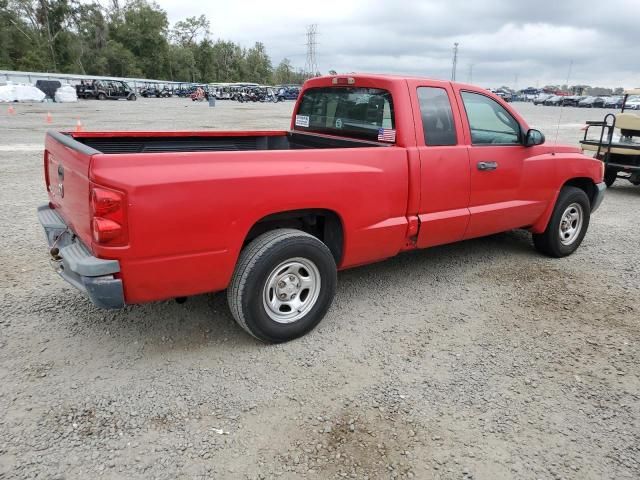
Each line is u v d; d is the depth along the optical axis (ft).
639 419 10.00
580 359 12.09
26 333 12.42
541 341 12.89
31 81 171.83
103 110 107.14
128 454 8.63
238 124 77.66
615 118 32.73
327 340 12.66
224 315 13.69
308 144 17.38
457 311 14.48
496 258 18.98
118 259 9.64
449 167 14.53
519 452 8.99
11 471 8.14
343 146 15.62
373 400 10.31
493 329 13.47
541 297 15.55
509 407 10.22
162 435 9.12
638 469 8.69
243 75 472.03
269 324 11.84
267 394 10.41
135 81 236.43
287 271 11.95
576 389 10.90
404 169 13.55
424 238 14.61
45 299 14.26
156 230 9.79
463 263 18.35
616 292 16.01
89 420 9.43
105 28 322.96
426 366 11.62
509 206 16.53
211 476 8.22
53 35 294.05
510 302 15.16
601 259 19.20
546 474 8.51
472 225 15.71
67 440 8.89
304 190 11.60
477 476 8.41
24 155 40.75
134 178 9.43
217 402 10.09
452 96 14.82
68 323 12.98
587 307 14.89
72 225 11.23
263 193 10.97
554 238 18.53
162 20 357.41
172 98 230.07
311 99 17.53
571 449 9.11
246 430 9.32
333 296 12.87
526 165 16.72
